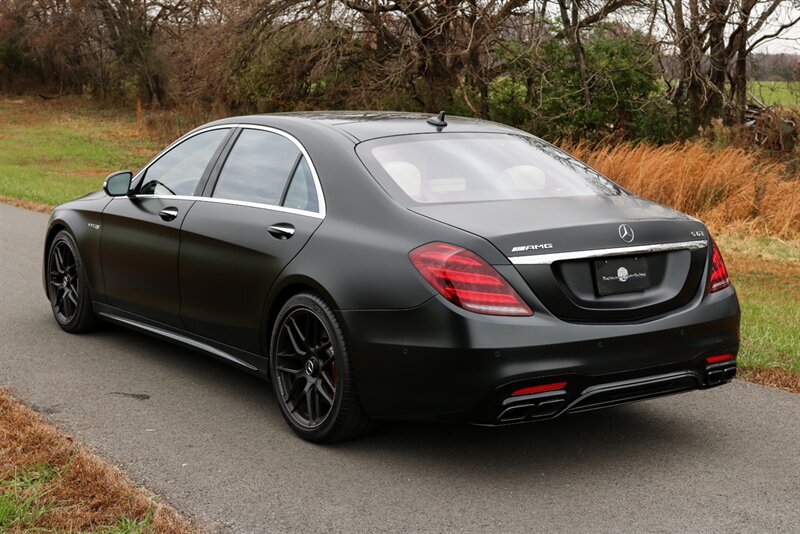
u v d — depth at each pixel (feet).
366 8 83.10
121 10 182.50
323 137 15.25
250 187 16.10
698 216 46.70
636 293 13.03
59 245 21.20
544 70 79.66
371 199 13.83
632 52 80.84
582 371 12.28
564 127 81.76
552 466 13.38
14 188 57.00
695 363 13.35
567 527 11.29
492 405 12.06
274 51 89.92
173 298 17.37
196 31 95.96
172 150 18.61
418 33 85.10
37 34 205.16
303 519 11.47
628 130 82.69
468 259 12.26
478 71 83.82
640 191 48.88
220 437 14.51
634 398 13.12
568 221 12.84
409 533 11.09
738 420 15.71
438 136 15.64
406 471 13.14
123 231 18.72
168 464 13.32
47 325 22.00
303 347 14.40
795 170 62.28
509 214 13.03
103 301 19.90
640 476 13.01
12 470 12.32
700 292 13.61
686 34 78.48
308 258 14.07
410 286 12.55
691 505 11.98
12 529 10.57
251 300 15.28
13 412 14.94
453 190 14.02
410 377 12.56
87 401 16.28
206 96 106.01
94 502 11.37
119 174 18.65
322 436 13.98
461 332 12.05
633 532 11.15
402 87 87.30
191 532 10.69
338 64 87.04
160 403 16.24
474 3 79.41
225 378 17.90
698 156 49.60
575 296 12.53
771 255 39.06
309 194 14.82
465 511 11.75
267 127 16.49
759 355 19.49
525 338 12.01
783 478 12.99
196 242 16.53
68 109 186.91
